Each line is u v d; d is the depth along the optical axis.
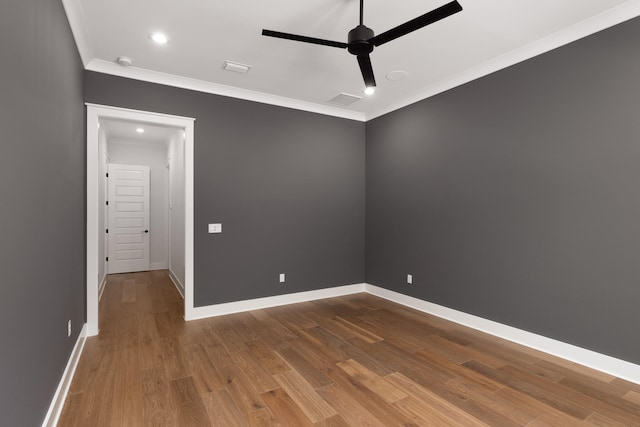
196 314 3.80
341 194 4.88
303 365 2.68
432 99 3.99
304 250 4.57
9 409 1.30
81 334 3.02
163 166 7.05
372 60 3.28
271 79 3.75
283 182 4.39
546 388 2.34
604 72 2.55
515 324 3.14
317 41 2.17
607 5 2.41
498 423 1.96
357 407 2.12
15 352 1.37
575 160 2.72
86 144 3.24
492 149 3.33
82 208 3.13
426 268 4.07
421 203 4.14
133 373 2.52
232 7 2.44
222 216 3.97
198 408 2.09
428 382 2.42
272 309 4.18
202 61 3.30
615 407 2.12
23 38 1.48
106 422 1.94
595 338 2.61
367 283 5.04
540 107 2.95
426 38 2.87
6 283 1.28
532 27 2.70
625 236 2.46
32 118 1.61
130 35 2.82
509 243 3.19
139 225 6.73
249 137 4.15
